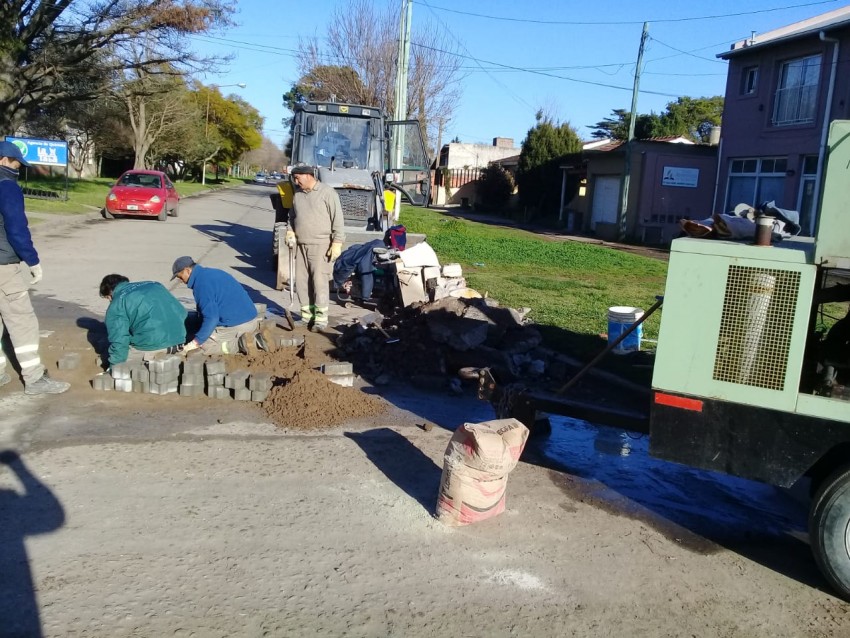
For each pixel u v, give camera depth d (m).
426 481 5.06
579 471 5.59
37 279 6.06
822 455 3.89
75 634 3.22
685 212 32.19
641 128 56.34
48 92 26.11
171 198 25.48
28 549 3.88
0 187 5.75
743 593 3.96
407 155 14.37
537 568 4.07
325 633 3.36
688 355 4.13
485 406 6.85
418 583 3.83
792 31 24.89
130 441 5.38
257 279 13.09
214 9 25.14
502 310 8.64
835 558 3.81
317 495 4.73
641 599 3.84
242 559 3.92
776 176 25.28
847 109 22.09
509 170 50.19
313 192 8.49
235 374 6.45
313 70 37.09
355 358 7.82
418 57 36.75
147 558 3.86
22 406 5.95
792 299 3.87
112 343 6.50
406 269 10.24
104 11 24.41
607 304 11.97
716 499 5.23
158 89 32.00
